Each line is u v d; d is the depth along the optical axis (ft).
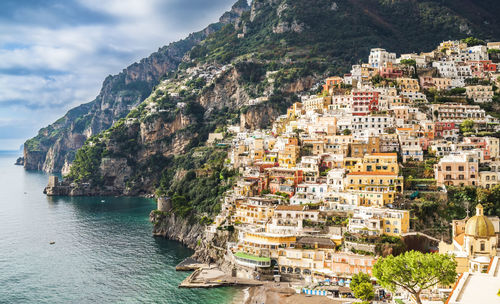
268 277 629.92
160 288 630.74
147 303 581.53
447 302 313.53
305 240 635.25
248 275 643.86
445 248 547.08
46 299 597.93
